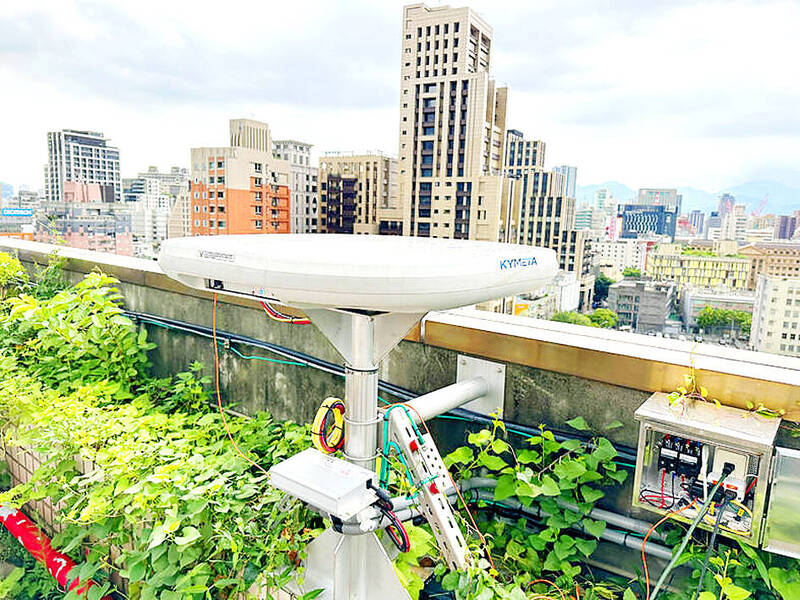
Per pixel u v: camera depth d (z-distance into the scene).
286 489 1.18
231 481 1.75
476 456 1.79
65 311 2.68
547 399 1.67
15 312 2.65
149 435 1.95
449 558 1.29
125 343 2.70
